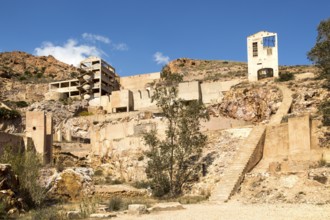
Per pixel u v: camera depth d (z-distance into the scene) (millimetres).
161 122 54969
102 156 58719
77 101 95000
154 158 43500
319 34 43031
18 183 33094
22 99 120750
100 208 32000
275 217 25938
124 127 58312
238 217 26500
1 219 27453
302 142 41062
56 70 155125
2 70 138625
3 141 43844
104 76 105062
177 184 43188
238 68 123438
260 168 41500
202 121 55562
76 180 39000
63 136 79125
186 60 138625
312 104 58312
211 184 41375
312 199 31938
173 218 26891
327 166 35688
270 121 55969
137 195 41312
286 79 71938
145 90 90125
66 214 28781
